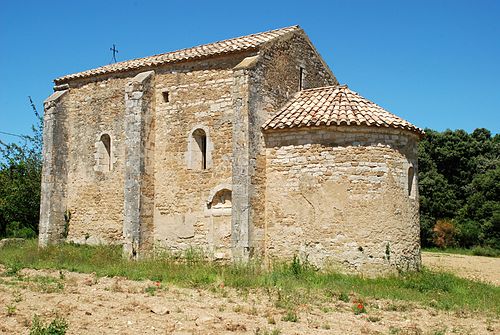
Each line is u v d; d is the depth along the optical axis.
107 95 21.66
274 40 19.02
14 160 30.39
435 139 49.50
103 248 20.02
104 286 13.48
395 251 16.34
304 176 16.86
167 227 19.08
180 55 20.11
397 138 16.95
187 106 19.22
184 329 9.14
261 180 17.44
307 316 10.70
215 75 18.81
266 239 17.30
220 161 18.30
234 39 21.09
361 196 16.27
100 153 21.66
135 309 10.60
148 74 19.81
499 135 53.41
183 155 19.11
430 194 46.25
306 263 16.41
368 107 17.64
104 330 8.90
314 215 16.56
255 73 17.64
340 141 16.56
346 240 16.14
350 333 9.41
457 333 9.92
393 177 16.67
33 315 9.76
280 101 19.14
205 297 12.34
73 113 22.64
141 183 18.98
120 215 20.86
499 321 11.27
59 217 22.08
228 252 17.75
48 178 21.88
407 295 13.69
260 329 9.32
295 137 17.17
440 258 32.53
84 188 21.95
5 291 12.19
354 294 13.47
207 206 18.36
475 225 43.34
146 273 15.51
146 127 19.42
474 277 20.77
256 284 14.13
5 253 20.09
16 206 29.03
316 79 21.98
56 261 18.03
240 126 17.16
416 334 9.50
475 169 48.81
